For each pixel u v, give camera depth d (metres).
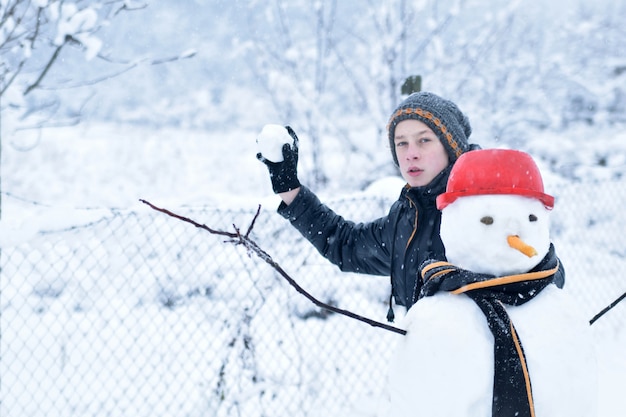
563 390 1.35
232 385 3.68
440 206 1.51
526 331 1.38
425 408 1.37
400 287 2.11
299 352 3.74
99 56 5.80
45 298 4.54
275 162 2.19
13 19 4.92
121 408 3.64
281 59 8.80
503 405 1.33
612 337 4.66
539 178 1.48
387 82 7.84
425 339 1.39
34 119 5.70
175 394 3.72
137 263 3.94
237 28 9.38
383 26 7.87
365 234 2.29
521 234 1.41
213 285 4.27
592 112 9.95
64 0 5.07
